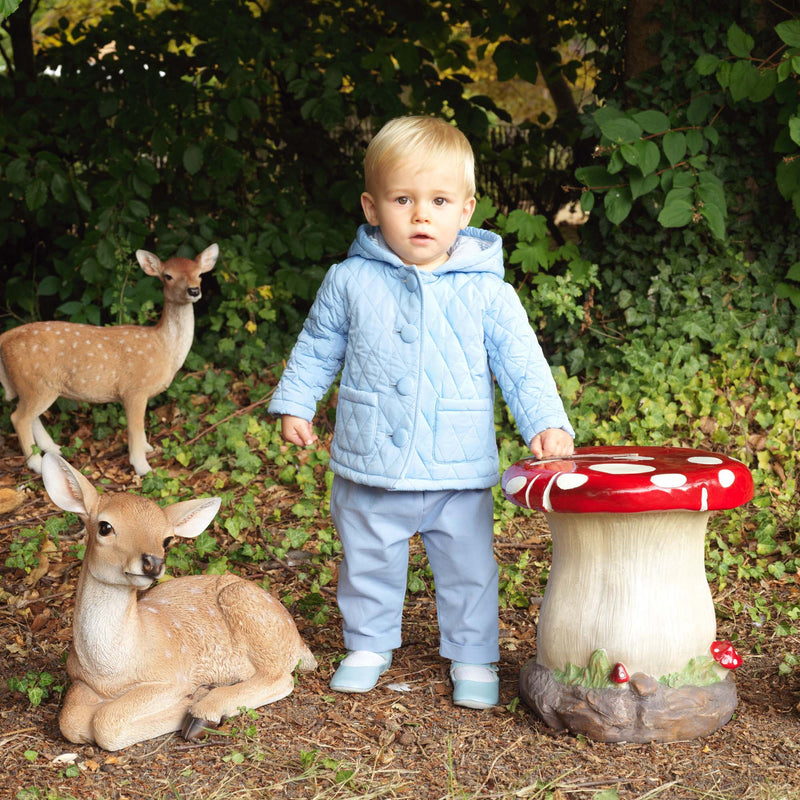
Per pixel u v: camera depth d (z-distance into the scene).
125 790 2.72
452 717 3.12
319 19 7.91
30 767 2.83
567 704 2.95
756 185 6.62
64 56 7.20
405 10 7.69
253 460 5.52
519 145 8.19
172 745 2.94
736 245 6.63
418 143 3.02
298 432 3.31
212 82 7.69
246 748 2.91
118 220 6.70
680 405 5.96
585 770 2.79
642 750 2.88
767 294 6.59
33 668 3.48
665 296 6.55
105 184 6.75
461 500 3.19
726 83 6.05
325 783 2.75
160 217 7.27
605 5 7.08
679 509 2.79
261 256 7.08
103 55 7.36
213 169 7.07
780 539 4.61
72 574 4.32
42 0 10.48
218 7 7.22
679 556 2.93
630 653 2.90
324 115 7.16
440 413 3.11
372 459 3.14
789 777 2.74
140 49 7.11
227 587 3.27
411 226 3.06
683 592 2.94
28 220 7.35
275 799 2.68
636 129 6.06
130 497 2.88
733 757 2.84
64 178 6.71
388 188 3.06
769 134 6.54
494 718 3.11
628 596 2.90
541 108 13.35
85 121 6.98
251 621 3.19
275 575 4.33
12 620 3.87
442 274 3.14
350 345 3.21
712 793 2.67
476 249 3.24
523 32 7.76
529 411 3.09
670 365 6.35
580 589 2.97
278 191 7.45
